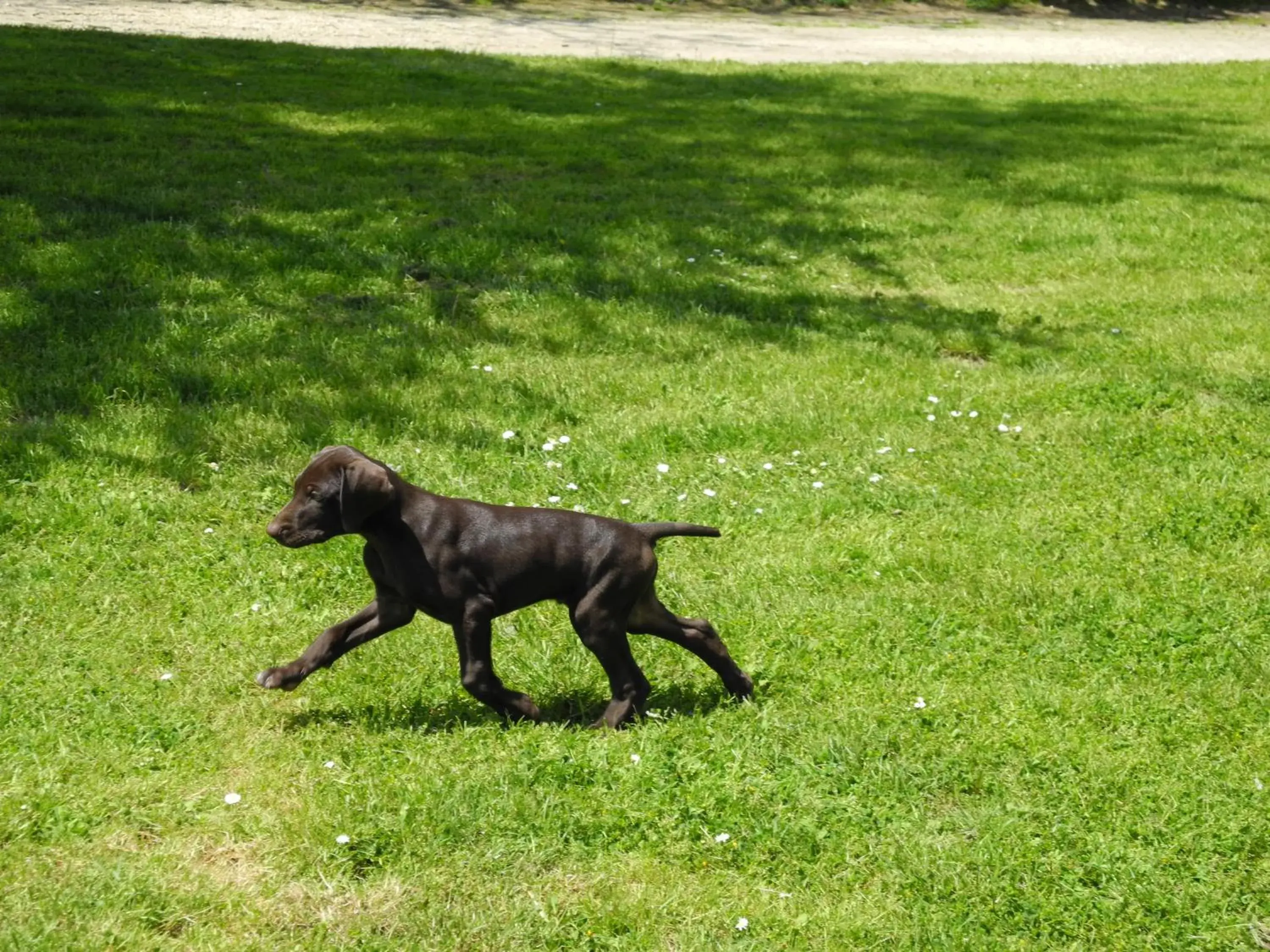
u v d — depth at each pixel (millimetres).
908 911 3531
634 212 7375
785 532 4637
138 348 5227
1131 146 10000
